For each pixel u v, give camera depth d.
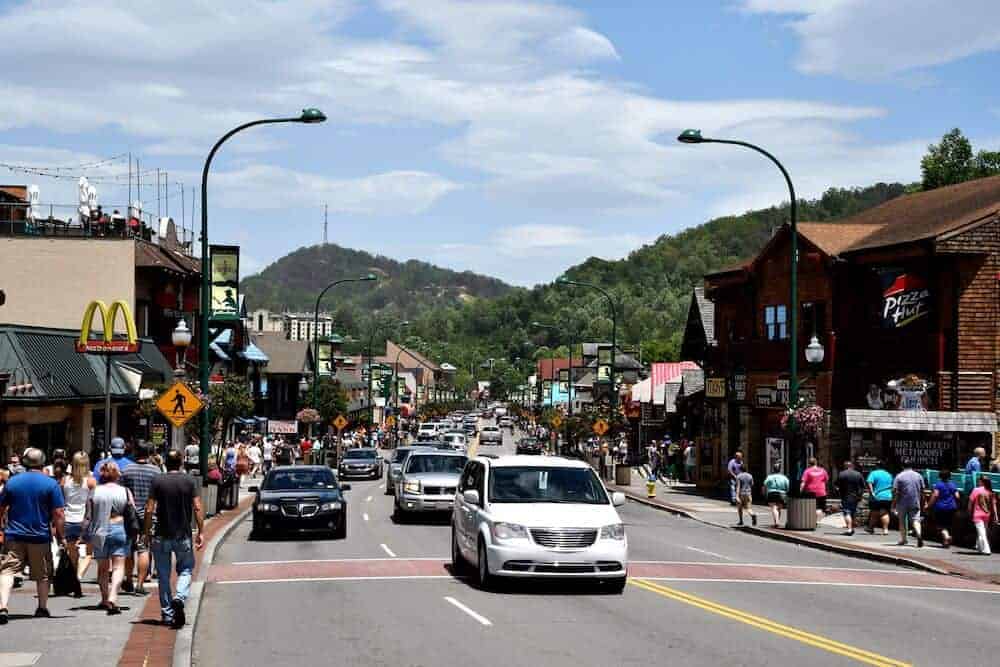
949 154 69.06
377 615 15.74
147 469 16.55
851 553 26.75
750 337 47.59
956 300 37.84
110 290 50.09
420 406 178.00
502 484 18.81
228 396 40.22
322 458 66.25
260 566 21.89
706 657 12.73
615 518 18.20
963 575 22.64
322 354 79.88
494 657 12.67
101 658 11.96
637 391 75.62
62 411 36.88
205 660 12.58
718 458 53.12
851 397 41.44
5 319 49.84
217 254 33.56
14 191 59.06
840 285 41.75
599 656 12.73
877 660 12.70
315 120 29.00
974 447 34.41
